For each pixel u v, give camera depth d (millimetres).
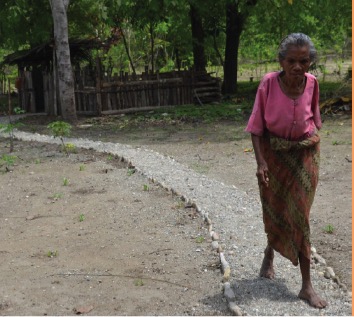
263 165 4398
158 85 18562
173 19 22078
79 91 18219
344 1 19562
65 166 10055
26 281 5152
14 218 7168
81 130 14969
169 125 15297
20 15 19531
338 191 7938
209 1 20344
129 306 4605
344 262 5453
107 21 19594
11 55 19531
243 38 27500
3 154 11289
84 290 4934
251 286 4781
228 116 16250
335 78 26203
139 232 6410
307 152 4387
